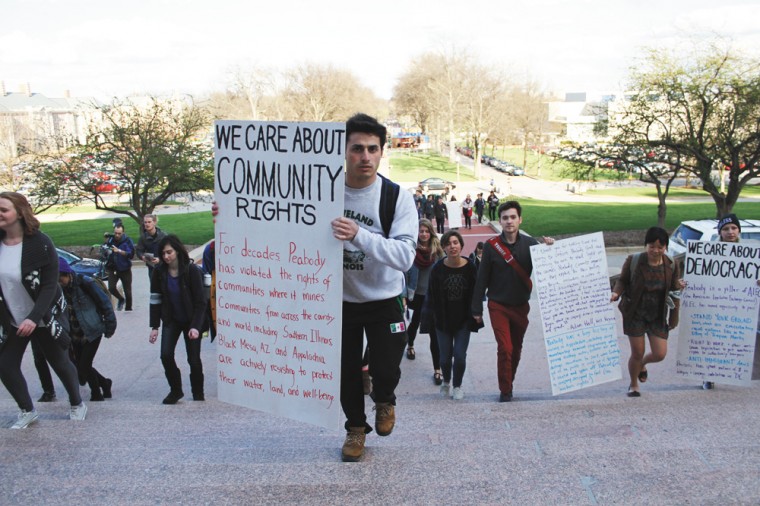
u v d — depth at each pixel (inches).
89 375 285.0
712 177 1014.4
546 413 215.3
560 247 251.8
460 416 216.2
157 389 343.0
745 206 1416.1
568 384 256.5
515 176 2689.5
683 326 260.8
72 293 270.2
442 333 274.4
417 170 2903.5
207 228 1221.1
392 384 136.6
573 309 254.2
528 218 1309.1
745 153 858.1
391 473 132.5
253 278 134.9
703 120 843.4
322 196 124.5
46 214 1593.3
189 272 262.1
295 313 131.3
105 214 1572.3
